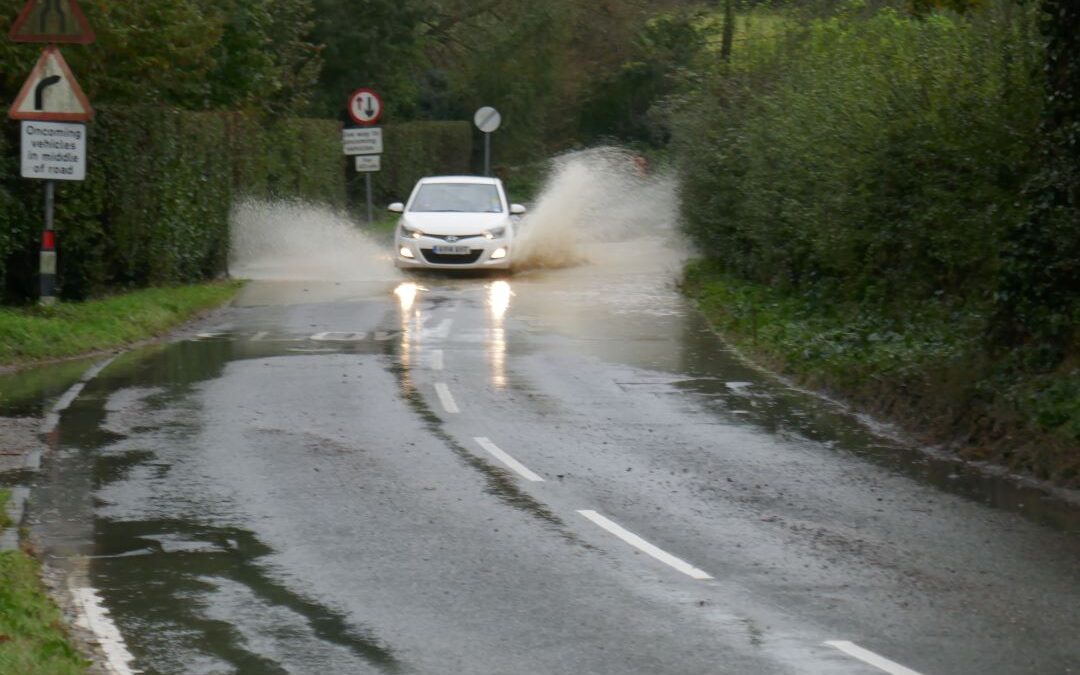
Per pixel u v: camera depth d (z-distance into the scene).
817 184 22.98
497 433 15.97
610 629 9.21
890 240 21.28
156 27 28.89
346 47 53.75
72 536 11.41
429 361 21.03
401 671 8.35
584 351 22.36
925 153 20.05
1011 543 11.62
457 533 11.69
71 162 21.91
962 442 15.66
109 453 14.47
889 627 9.32
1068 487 13.74
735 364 21.42
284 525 11.84
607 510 12.56
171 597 9.81
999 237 18.80
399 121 62.94
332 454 14.66
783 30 32.91
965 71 19.62
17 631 8.63
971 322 19.11
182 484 13.21
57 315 22.50
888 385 17.92
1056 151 16.52
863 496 13.27
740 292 28.20
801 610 9.69
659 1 70.19
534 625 9.28
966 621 9.47
